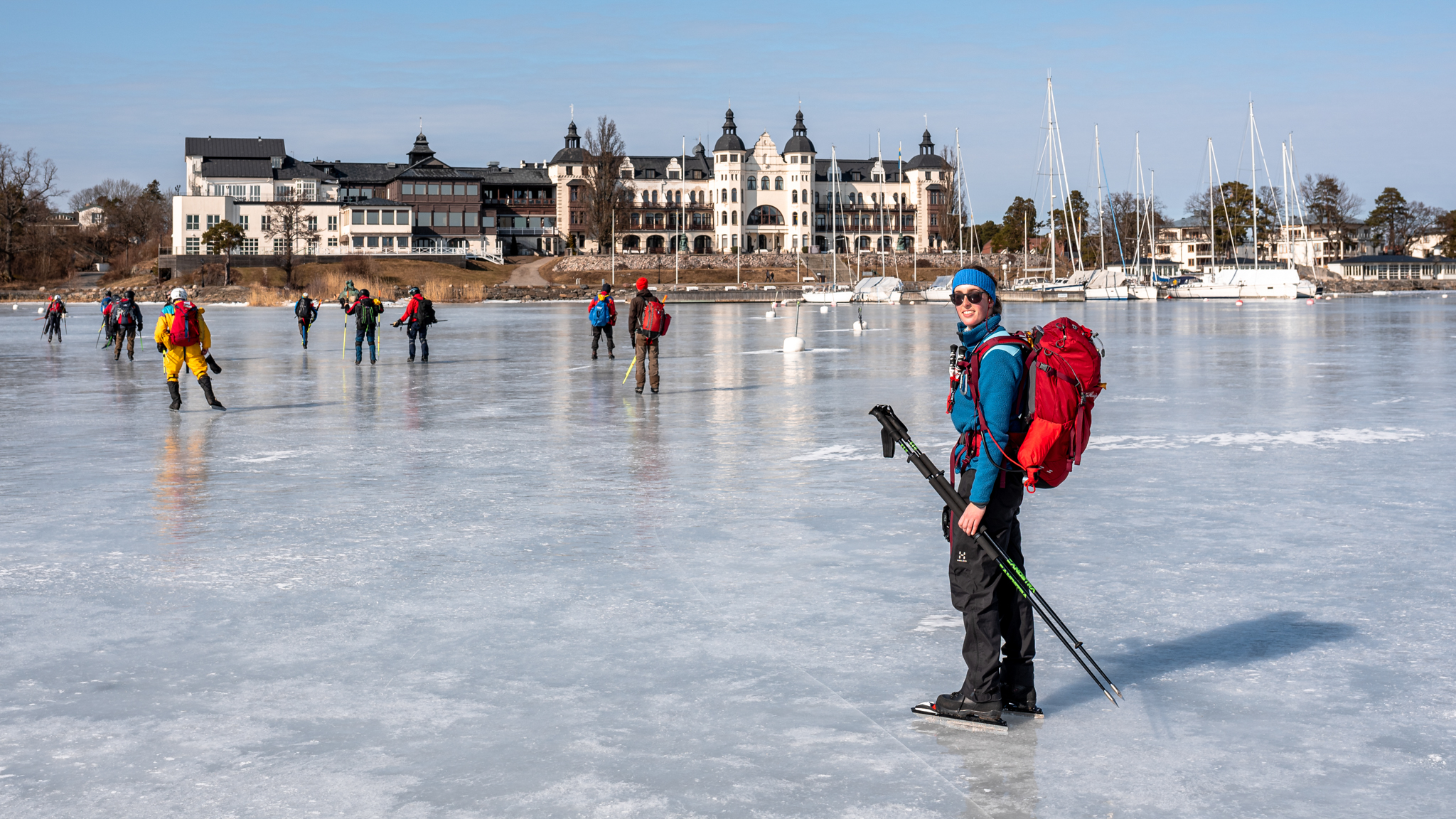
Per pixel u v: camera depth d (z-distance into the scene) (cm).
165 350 1738
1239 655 564
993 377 462
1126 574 723
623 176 17462
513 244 16950
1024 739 463
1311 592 675
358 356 2639
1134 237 16362
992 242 19538
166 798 412
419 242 15438
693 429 1466
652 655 568
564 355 2972
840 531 857
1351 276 16962
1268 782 420
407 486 1069
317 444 1360
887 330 4419
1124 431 1403
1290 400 1731
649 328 1911
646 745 457
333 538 844
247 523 902
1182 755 445
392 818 395
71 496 1022
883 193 18575
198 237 14312
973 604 477
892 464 1178
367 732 472
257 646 586
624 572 738
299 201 13538
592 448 1308
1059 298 9681
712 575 727
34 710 499
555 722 482
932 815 395
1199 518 894
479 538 840
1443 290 15038
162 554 796
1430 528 848
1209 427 1439
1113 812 396
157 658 568
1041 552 782
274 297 9519
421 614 644
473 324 5178
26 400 1908
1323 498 968
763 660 560
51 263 14725
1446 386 1928
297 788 419
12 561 777
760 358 2783
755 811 398
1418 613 630
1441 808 397
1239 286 10550
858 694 513
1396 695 507
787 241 17725
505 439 1385
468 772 432
